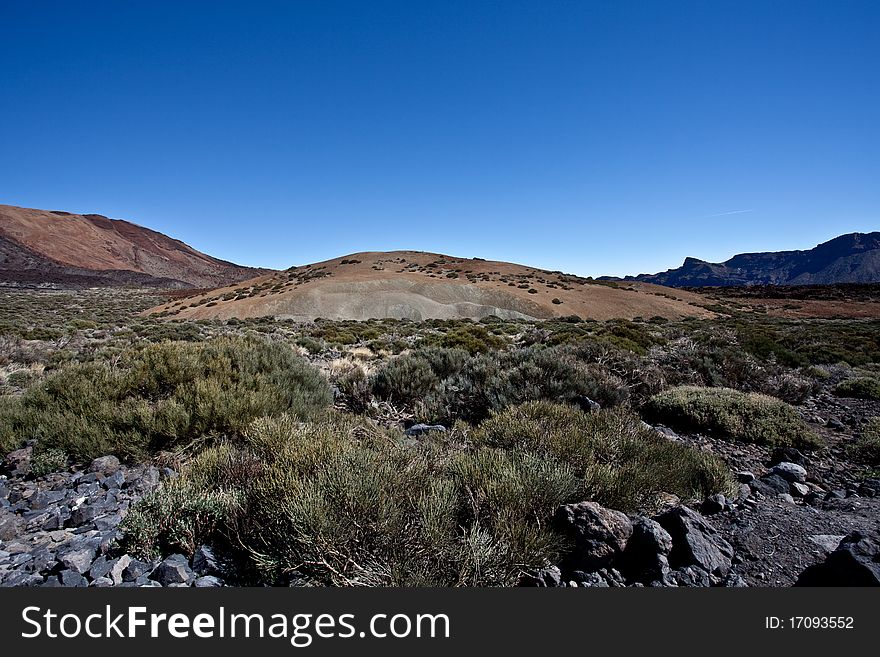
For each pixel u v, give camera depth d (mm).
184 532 2979
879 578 2428
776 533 3352
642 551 2928
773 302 86500
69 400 5555
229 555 2930
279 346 8234
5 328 25312
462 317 60406
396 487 3012
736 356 11070
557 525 3102
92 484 4238
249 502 3107
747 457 5758
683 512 3201
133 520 3020
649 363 10555
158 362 6336
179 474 4051
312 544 2529
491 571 2578
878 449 5703
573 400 7645
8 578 2658
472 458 3748
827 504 4090
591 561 2836
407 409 7770
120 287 131250
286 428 4391
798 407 8922
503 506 3061
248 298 66438
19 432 5121
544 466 3486
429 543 2627
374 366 12359
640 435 5055
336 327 34812
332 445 3627
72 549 2957
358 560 2570
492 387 7652
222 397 5480
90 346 18953
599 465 3832
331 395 7672
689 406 7043
